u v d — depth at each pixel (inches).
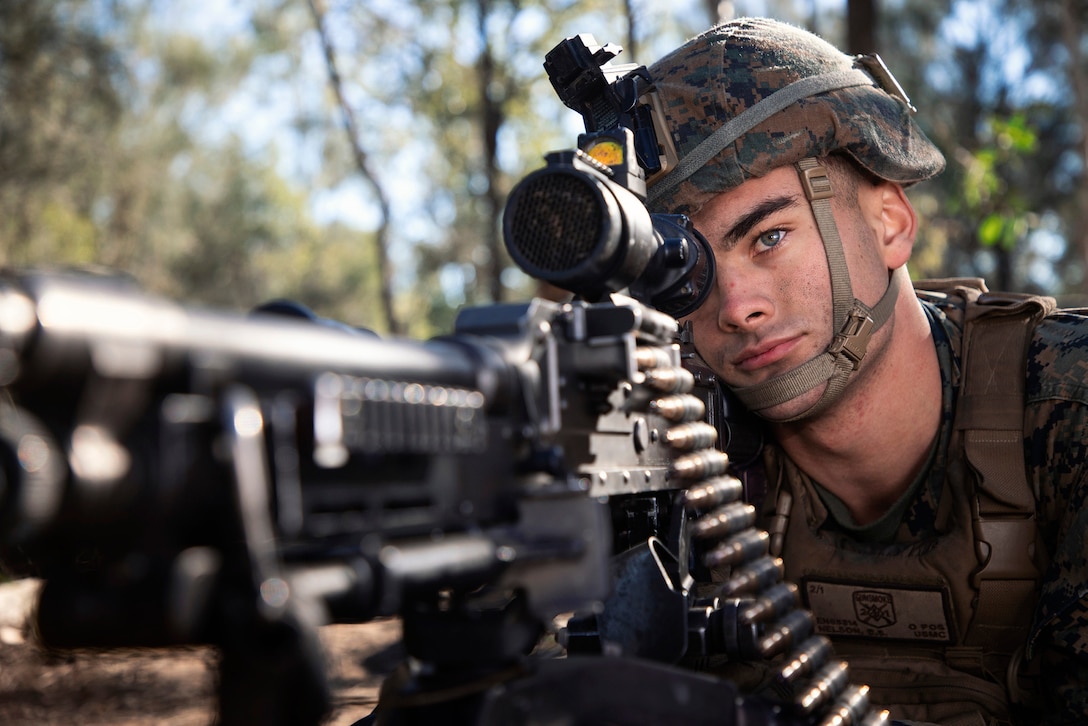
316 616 28.6
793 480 79.5
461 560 34.5
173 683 128.2
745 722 43.5
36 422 25.1
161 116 942.4
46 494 24.2
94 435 25.5
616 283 45.9
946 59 839.7
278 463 28.9
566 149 44.9
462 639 38.2
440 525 35.2
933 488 75.1
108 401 25.4
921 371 74.4
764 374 70.1
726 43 72.3
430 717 38.9
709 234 69.8
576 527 40.1
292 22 670.5
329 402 29.6
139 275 989.8
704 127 69.5
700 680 41.8
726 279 69.6
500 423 38.3
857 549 76.2
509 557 36.4
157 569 27.0
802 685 50.7
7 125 626.2
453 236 751.7
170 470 26.6
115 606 27.4
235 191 1279.5
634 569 49.3
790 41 73.2
